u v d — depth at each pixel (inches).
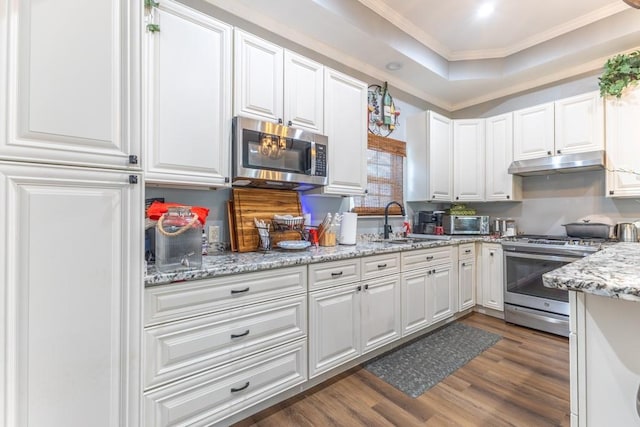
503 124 135.9
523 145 129.4
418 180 138.9
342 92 99.3
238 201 85.4
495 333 109.7
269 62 81.3
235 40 75.1
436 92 150.0
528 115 128.3
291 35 100.8
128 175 46.8
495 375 81.2
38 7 39.7
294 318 70.7
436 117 138.0
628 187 105.2
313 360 74.1
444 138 141.8
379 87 131.0
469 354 93.2
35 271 39.7
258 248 86.0
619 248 65.2
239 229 83.5
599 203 121.7
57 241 41.1
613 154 108.0
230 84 74.3
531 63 124.8
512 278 118.9
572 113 116.8
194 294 56.2
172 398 53.7
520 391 73.9
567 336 104.4
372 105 128.6
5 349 37.9
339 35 103.7
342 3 95.8
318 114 92.2
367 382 78.5
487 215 153.8
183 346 54.8
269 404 68.7
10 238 38.0
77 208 42.6
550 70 127.5
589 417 38.9
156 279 51.2
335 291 79.0
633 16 100.6
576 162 112.7
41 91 39.8
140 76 48.3
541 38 120.8
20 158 38.5
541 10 105.3
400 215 138.9
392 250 93.7
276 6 89.7
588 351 39.0
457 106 163.6
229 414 60.4
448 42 125.8
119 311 46.2
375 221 130.0
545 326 109.6
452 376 81.0
